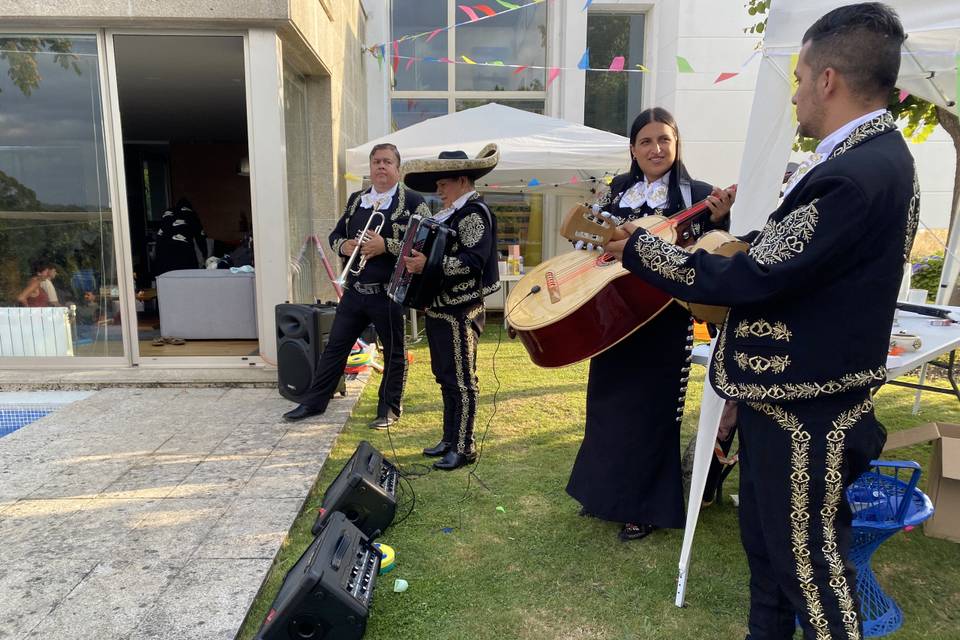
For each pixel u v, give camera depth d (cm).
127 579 210
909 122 536
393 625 194
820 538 135
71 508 260
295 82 536
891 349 217
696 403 441
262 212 450
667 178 234
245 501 268
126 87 607
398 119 814
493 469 317
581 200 737
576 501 277
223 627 186
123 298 464
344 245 357
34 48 435
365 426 382
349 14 667
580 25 758
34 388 435
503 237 820
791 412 133
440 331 310
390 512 247
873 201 118
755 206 203
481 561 231
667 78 745
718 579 221
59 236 457
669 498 238
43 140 447
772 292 125
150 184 1010
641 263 145
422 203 360
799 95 138
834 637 133
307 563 183
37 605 195
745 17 715
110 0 411
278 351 404
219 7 414
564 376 518
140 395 424
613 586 216
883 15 127
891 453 343
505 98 813
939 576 226
